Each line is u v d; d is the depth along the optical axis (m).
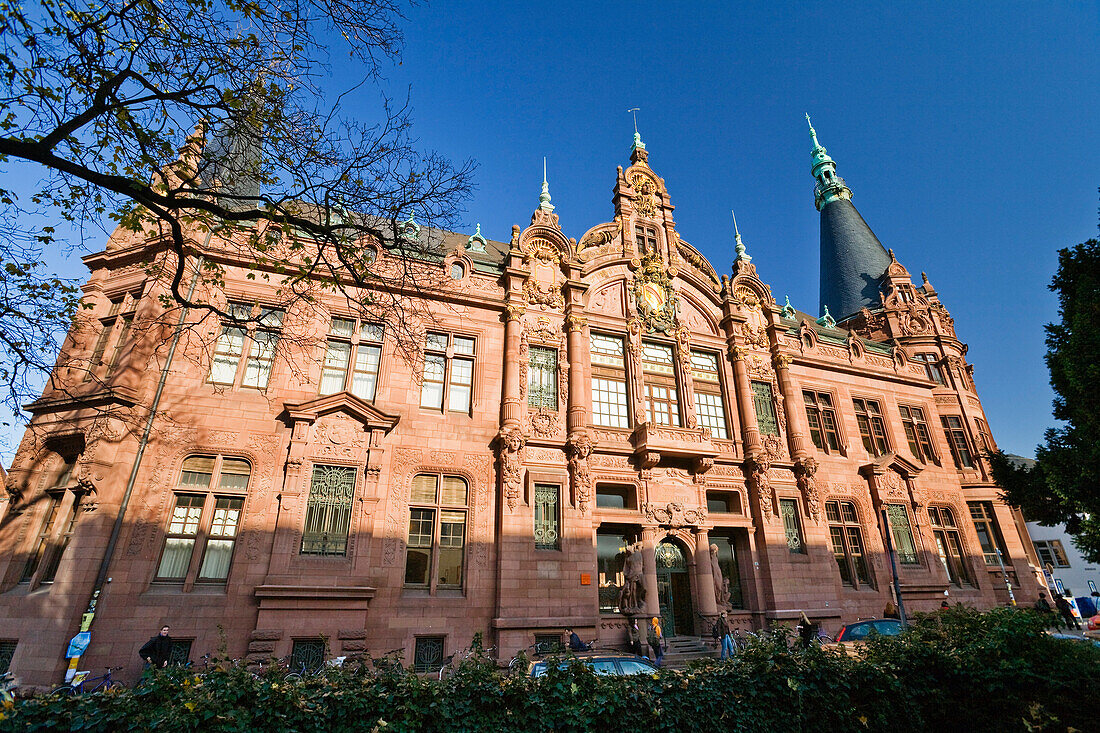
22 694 13.60
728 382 27.36
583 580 20.47
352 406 19.38
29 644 14.68
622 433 23.62
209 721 6.37
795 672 8.96
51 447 17.45
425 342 22.09
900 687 9.23
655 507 22.84
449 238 27.95
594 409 24.16
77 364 17.97
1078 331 14.39
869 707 9.12
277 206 11.03
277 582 16.91
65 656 14.39
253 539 17.45
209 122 10.92
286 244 21.02
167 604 16.06
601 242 27.28
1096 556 14.88
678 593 23.16
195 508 17.58
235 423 18.53
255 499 17.89
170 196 10.20
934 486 30.64
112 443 16.36
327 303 21.05
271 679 7.18
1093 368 13.68
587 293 25.70
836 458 28.64
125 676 15.00
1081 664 9.67
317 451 18.84
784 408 27.98
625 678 8.33
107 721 6.19
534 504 21.06
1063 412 16.23
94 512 15.68
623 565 22.44
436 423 21.00
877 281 41.12
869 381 31.67
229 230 12.02
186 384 18.39
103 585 15.45
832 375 30.62
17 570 16.25
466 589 19.28
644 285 26.78
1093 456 14.05
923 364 34.28
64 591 14.90
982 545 30.61
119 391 16.58
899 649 10.05
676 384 26.33
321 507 18.55
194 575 16.73
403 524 19.28
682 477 23.86
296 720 6.75
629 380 25.09
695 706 8.11
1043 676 9.38
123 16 9.66
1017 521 32.31
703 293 28.75
